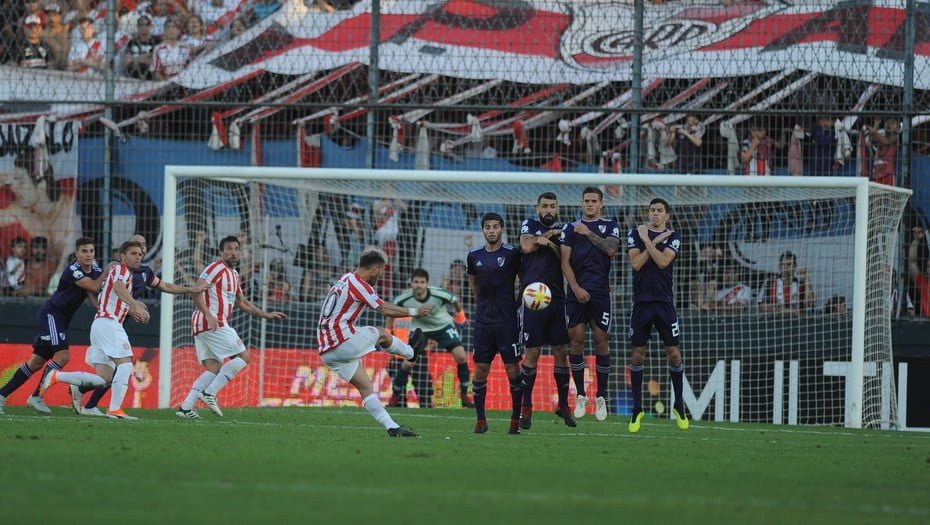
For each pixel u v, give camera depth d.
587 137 61.38
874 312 51.25
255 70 62.56
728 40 60.44
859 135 59.62
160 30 62.62
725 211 56.56
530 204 54.28
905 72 58.75
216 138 61.94
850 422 49.31
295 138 62.22
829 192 51.59
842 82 59.78
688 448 32.03
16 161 61.12
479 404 35.91
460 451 28.53
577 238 37.66
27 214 60.78
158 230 61.38
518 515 17.89
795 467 26.80
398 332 54.25
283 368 54.81
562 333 36.62
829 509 19.34
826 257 56.03
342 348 32.62
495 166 62.03
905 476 25.31
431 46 61.84
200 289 42.97
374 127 61.31
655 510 18.67
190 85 62.59
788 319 52.59
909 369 52.03
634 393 38.56
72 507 17.84
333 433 34.62
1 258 60.34
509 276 35.19
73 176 61.09
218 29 62.62
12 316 54.28
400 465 24.73
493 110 56.53
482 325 35.34
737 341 52.94
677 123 60.84
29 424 36.25
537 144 61.78
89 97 61.88
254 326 57.03
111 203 61.09
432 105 56.34
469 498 19.73
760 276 56.44
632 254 37.97
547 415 50.28
